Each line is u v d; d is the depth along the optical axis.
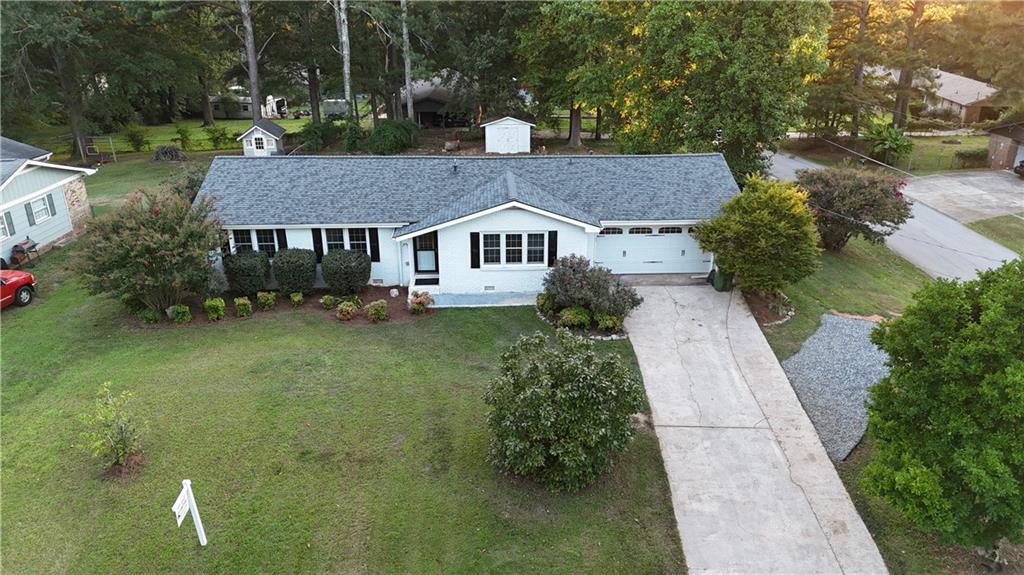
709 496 13.11
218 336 18.80
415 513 12.15
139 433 13.55
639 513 12.58
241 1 41.19
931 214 34.44
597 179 23.41
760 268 19.94
